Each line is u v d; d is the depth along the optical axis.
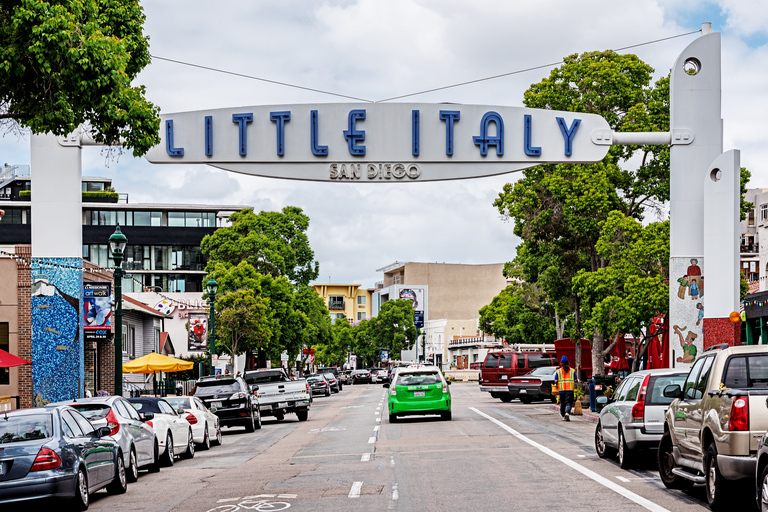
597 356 50.72
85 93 16.42
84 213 113.25
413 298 181.75
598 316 42.44
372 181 26.19
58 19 15.49
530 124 26.59
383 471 19.41
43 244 26.45
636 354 46.50
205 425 29.50
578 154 26.81
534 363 55.91
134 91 17.95
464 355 149.12
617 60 49.75
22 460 14.72
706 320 26.88
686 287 27.47
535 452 22.78
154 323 71.25
